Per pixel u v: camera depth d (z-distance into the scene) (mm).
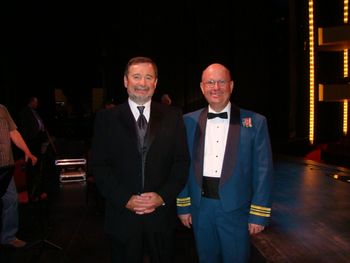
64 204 5203
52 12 12438
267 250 3469
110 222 2154
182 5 13367
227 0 13133
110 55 13781
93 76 14703
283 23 13148
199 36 13406
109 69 13906
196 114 2377
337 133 12086
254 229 2201
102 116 2158
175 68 13625
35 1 11477
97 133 2145
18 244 3574
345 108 9023
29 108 7031
